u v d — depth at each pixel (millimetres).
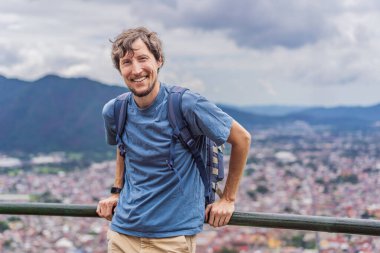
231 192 3139
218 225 3125
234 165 3104
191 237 3076
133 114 3094
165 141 3004
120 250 3145
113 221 3174
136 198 3061
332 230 3053
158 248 3031
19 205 3484
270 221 3109
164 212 3018
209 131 2975
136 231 3057
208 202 3148
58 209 3434
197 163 3059
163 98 3039
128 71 2990
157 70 3055
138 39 2990
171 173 3014
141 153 3049
